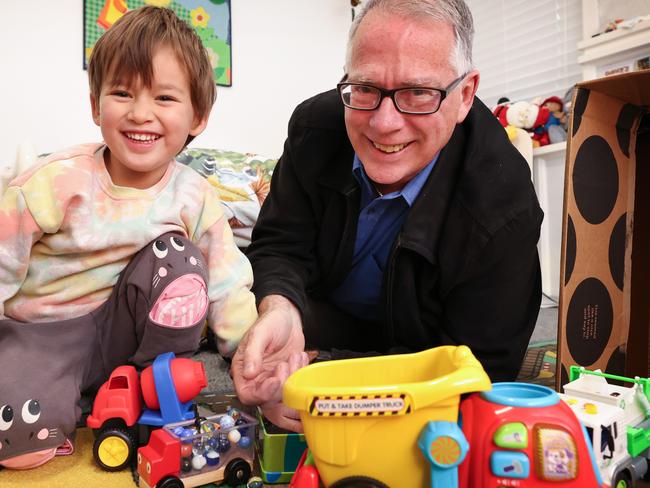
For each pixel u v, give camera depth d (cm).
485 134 100
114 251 96
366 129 89
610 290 120
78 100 220
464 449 52
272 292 100
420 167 94
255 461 82
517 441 53
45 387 81
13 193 91
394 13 82
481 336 99
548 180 263
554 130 254
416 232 95
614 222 121
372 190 103
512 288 97
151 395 80
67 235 94
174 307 94
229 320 101
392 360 67
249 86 260
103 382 98
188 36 103
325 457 54
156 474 70
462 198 95
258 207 193
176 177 106
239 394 76
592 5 245
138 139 96
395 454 54
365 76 84
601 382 78
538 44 282
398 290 101
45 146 216
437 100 84
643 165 130
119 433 78
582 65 251
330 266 115
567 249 102
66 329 90
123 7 227
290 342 92
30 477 77
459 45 84
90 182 96
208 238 107
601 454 67
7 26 207
